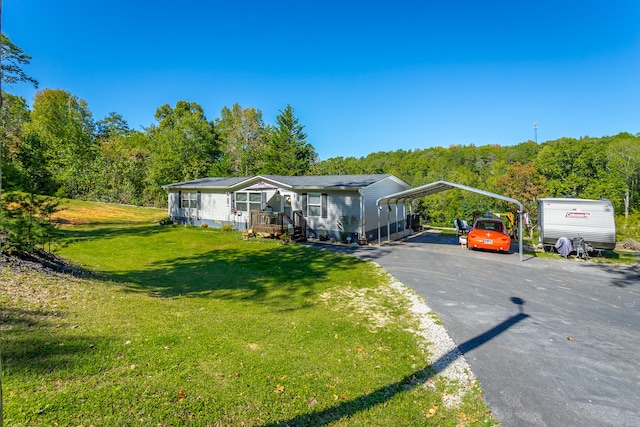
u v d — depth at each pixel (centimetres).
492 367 493
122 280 855
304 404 390
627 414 391
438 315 697
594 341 579
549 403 410
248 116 4706
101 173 3177
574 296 827
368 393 421
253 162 4203
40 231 767
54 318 528
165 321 582
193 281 905
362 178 1873
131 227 1983
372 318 679
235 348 507
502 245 1369
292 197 1820
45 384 370
